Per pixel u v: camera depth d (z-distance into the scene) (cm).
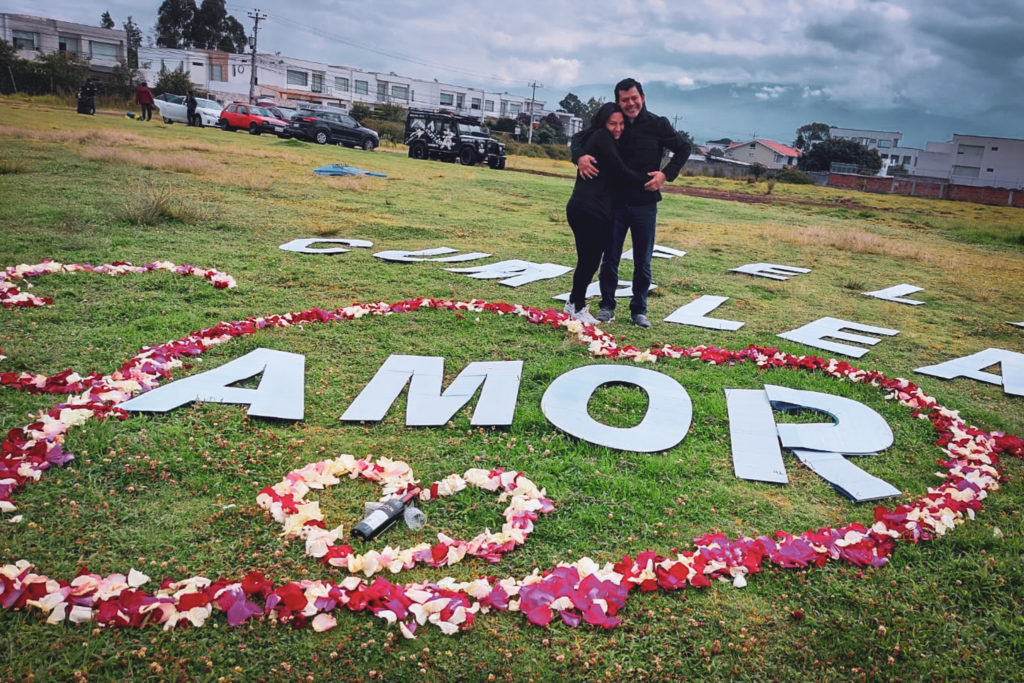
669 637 237
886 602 257
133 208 845
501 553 276
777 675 223
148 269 641
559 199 1516
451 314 578
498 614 244
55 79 4666
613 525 299
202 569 255
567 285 727
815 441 387
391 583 253
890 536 293
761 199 2344
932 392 486
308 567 261
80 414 353
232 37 9525
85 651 216
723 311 674
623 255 927
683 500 322
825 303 740
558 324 562
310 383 425
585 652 229
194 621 228
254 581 241
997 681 222
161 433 348
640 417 407
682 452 368
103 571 250
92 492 296
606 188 547
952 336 642
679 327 607
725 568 268
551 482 328
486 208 1258
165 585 242
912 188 4066
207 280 628
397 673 216
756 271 883
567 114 9244
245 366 439
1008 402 483
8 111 2600
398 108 6212
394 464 329
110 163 1291
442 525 294
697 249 1021
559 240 986
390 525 289
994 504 331
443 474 332
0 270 591
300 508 287
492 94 8812
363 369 454
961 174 6456
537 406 411
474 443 364
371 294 637
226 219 907
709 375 477
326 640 227
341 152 2372
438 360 471
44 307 519
